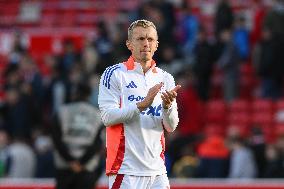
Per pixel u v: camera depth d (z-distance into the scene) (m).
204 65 53.03
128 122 21.27
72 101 32.44
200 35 53.53
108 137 21.50
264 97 53.72
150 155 21.33
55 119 32.19
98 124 32.28
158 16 53.31
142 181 21.27
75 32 69.69
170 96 20.70
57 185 32.38
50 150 44.59
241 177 41.56
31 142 49.94
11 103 51.09
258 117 52.94
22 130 50.44
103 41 55.09
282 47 52.69
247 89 56.81
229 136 44.09
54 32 69.38
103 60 52.16
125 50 52.44
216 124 52.88
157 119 21.41
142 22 21.48
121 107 21.48
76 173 32.03
